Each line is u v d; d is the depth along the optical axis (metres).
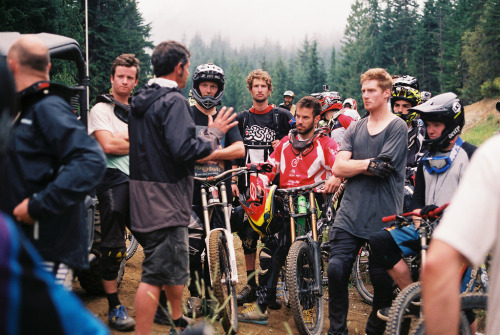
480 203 1.62
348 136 4.54
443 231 1.65
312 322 4.73
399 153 4.30
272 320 5.00
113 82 4.55
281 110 6.12
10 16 26.98
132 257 6.66
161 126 3.53
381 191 4.29
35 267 1.18
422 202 4.15
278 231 4.95
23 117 2.78
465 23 91.75
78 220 2.93
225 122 3.68
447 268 1.62
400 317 3.34
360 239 4.36
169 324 4.42
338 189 5.00
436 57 98.75
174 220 3.54
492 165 1.64
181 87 3.81
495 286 1.74
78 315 1.20
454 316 1.66
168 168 3.55
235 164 5.71
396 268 3.86
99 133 4.38
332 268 4.20
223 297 4.23
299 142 5.01
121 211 4.32
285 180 5.09
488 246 1.65
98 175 2.76
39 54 2.82
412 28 108.75
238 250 7.66
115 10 54.59
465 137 46.53
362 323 5.07
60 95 2.98
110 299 4.30
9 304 1.09
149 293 3.46
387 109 4.43
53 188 2.64
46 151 2.78
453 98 3.94
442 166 4.00
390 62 110.00
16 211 2.67
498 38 71.69
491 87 62.78
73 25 36.22
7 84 1.34
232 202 5.38
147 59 58.91
